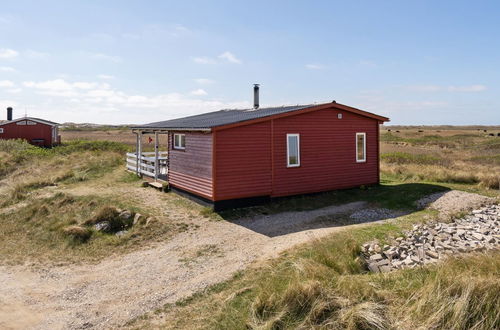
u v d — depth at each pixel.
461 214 10.39
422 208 11.42
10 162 22.61
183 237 9.69
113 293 6.77
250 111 16.44
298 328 4.80
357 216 10.84
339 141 14.41
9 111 40.88
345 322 4.73
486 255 5.96
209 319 5.48
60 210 12.21
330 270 6.22
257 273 6.92
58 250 9.41
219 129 11.36
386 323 4.64
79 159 22.64
